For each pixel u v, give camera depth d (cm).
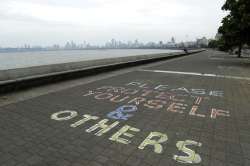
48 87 826
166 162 331
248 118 529
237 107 618
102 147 374
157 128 459
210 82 1027
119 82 978
